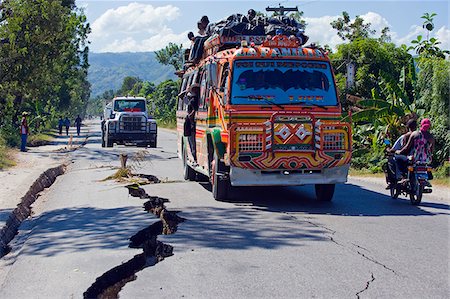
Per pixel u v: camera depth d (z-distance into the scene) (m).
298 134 10.29
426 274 6.13
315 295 5.45
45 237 8.48
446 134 16.30
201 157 12.81
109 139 29.41
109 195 12.63
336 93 10.90
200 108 13.02
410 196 10.96
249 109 10.47
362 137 19.17
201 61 13.76
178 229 8.58
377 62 24.22
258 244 7.55
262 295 5.47
